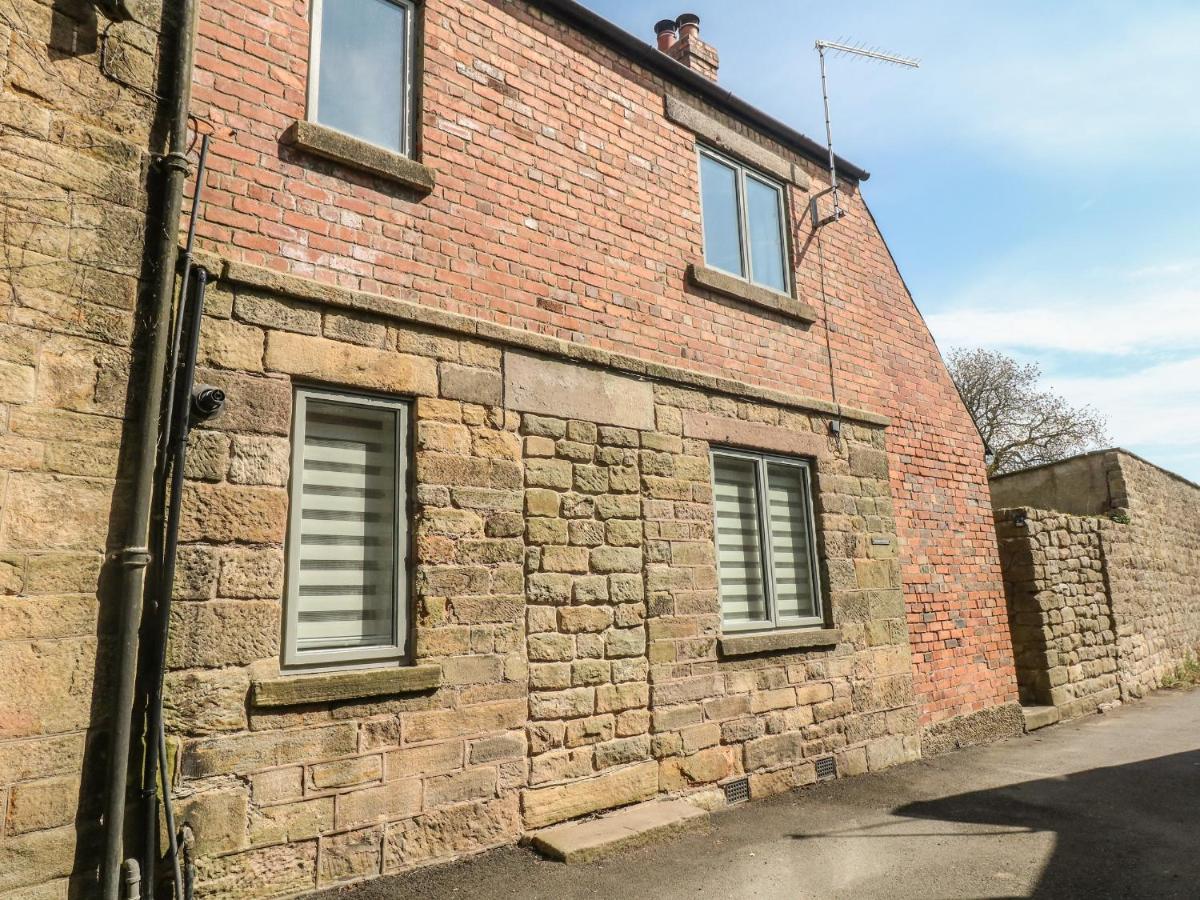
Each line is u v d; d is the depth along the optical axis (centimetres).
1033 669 999
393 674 457
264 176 470
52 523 356
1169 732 910
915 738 771
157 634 384
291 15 503
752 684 648
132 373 390
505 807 496
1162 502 1547
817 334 799
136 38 417
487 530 518
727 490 692
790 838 538
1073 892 451
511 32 612
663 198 691
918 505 859
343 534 477
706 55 880
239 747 407
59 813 344
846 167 885
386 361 494
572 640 546
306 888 417
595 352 596
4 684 336
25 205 365
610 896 435
